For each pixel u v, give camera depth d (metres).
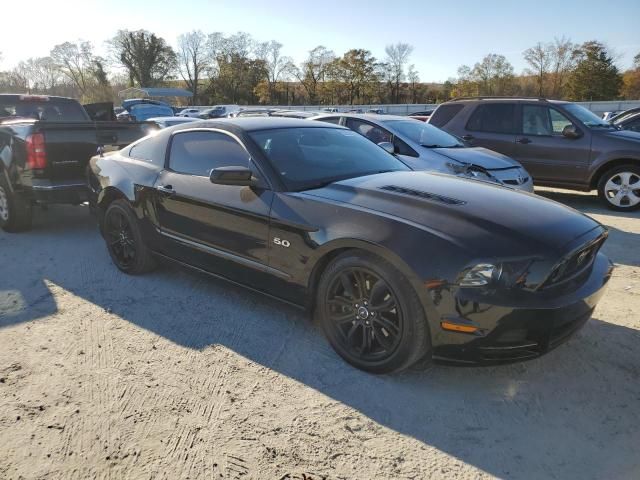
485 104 9.34
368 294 3.12
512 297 2.72
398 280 2.93
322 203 3.36
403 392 3.02
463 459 2.48
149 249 4.79
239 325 3.90
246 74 79.75
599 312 4.10
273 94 78.88
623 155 8.03
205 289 4.63
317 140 4.30
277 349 3.53
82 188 6.36
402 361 3.01
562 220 3.14
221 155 4.08
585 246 2.98
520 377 3.18
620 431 2.68
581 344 3.57
